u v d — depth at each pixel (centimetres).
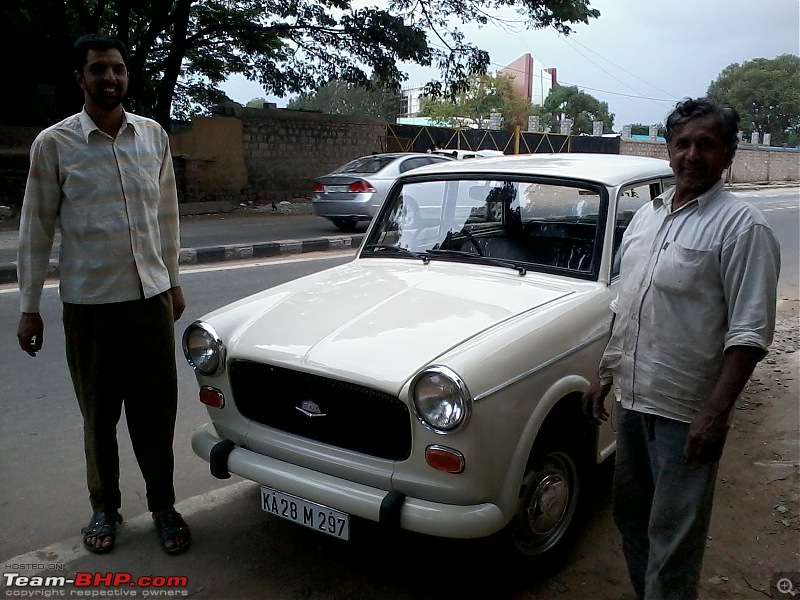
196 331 300
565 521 300
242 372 290
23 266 284
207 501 352
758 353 201
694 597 228
